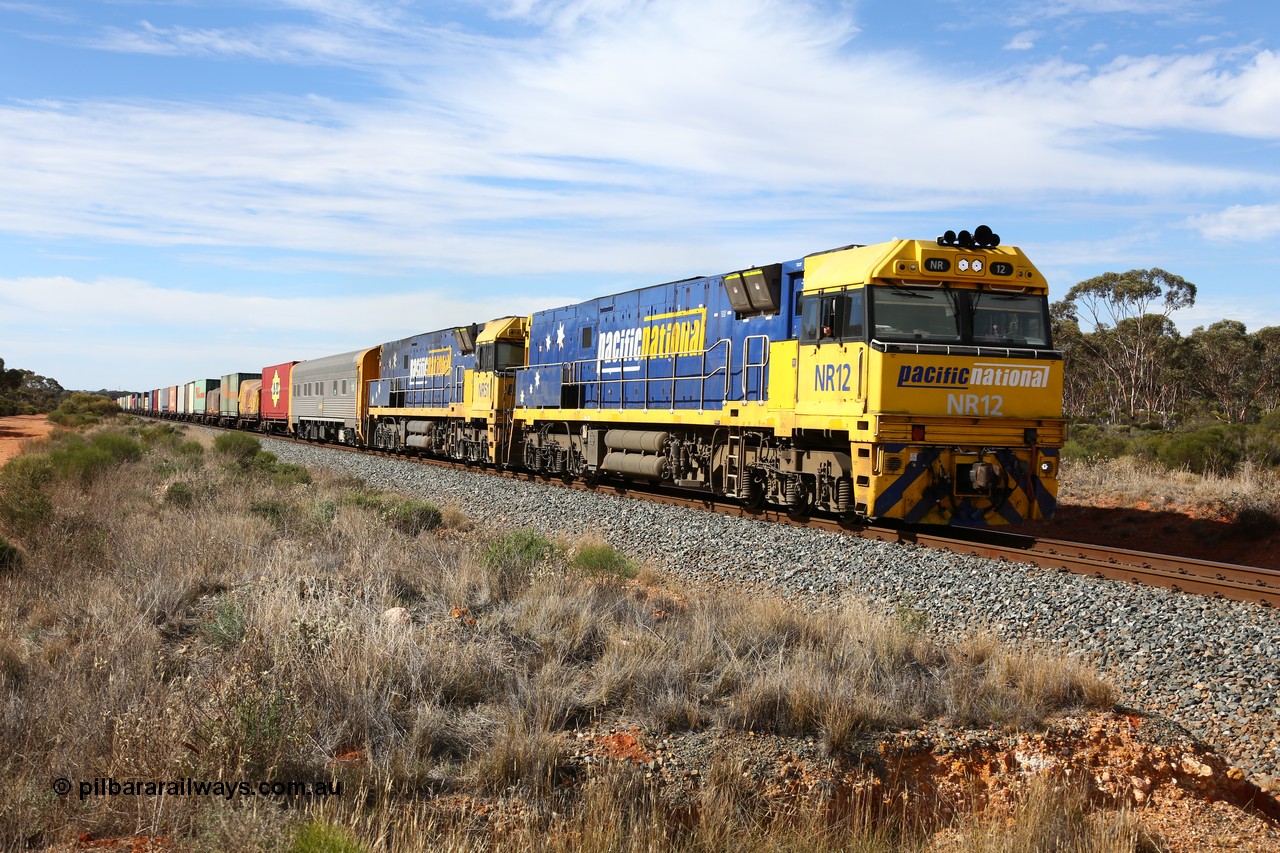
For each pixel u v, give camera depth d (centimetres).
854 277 1392
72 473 2153
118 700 660
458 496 2153
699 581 1237
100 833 520
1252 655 824
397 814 538
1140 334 6253
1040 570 1156
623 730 667
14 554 1188
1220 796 637
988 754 664
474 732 648
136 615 893
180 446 3369
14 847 494
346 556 1210
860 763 639
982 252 1409
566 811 563
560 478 2627
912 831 591
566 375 2473
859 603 991
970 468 1365
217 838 482
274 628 809
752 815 577
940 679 766
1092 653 876
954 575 1136
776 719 682
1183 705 758
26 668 761
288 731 598
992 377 1374
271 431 6034
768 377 1628
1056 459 1409
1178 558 1164
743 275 1675
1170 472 2145
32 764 582
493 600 1012
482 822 546
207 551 1194
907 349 1331
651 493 2200
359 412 4300
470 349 3122
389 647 742
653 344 2061
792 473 1583
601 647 844
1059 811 584
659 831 536
